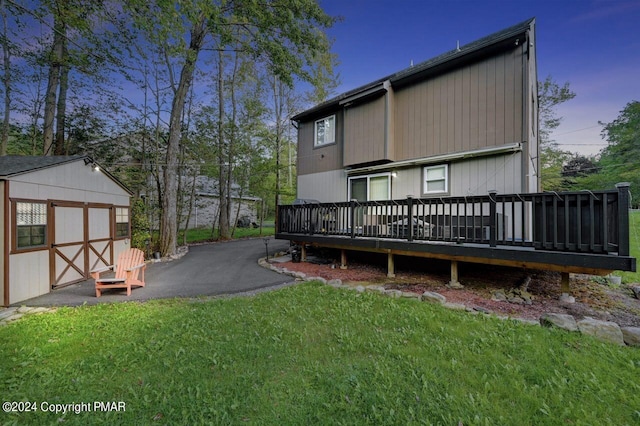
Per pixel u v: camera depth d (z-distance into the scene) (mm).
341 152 10117
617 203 3668
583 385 2307
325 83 18109
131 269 5664
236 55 16453
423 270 6949
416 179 8070
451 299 4684
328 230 7738
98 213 7887
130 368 2750
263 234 18703
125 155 13414
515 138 6426
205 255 10523
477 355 2781
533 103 8328
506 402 2146
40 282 5832
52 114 11570
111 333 3553
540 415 2012
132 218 10266
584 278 5980
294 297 4832
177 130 10969
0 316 4469
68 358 2969
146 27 7156
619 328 3047
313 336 3328
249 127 16797
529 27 6332
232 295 5406
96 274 5527
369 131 8836
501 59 6676
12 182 5336
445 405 2115
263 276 6938
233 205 23219
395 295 4781
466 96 7191
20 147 12625
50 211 6180
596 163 22281
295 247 10156
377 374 2508
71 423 2072
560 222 4164
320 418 2029
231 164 16703
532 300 4605
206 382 2469
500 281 5730
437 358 2754
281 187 18859
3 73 10883
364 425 1953
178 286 6184
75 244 6957
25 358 2971
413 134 8172
